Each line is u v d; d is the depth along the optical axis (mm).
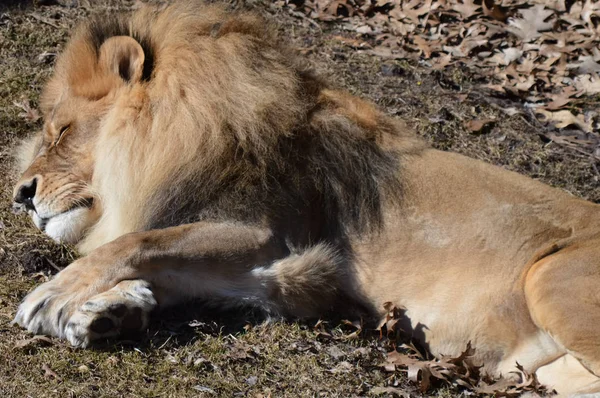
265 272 9695
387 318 9867
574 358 9430
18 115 13211
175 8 10594
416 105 15102
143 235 9406
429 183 10227
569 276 9367
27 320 9039
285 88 10227
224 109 9930
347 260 10133
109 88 10508
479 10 18359
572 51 17531
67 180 10484
